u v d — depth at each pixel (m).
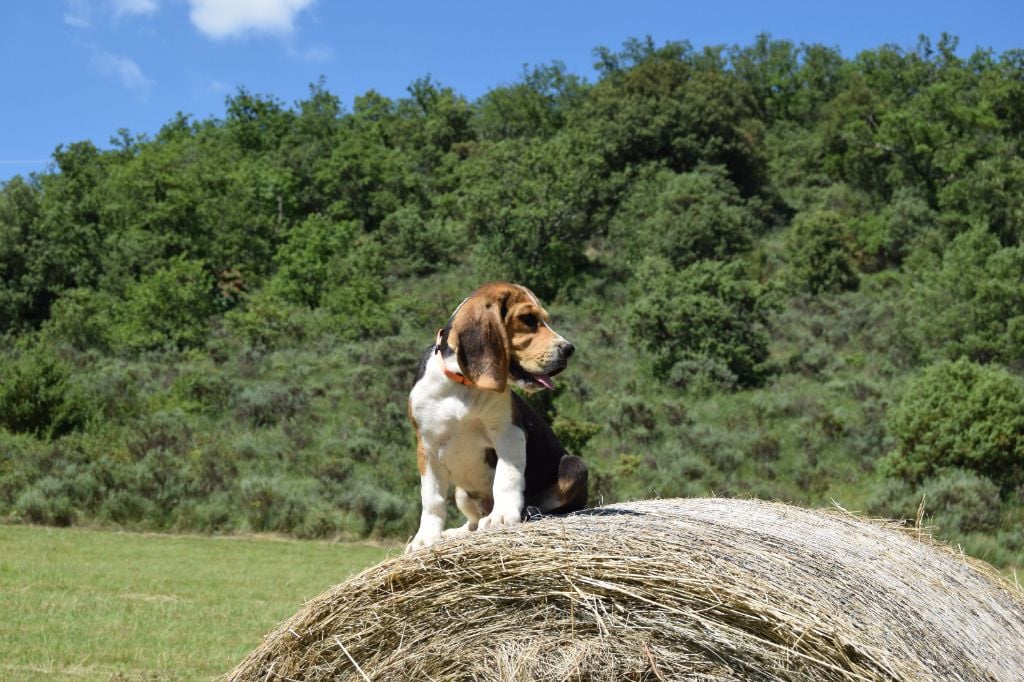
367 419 31.02
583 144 59.72
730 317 36.50
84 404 28.59
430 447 4.91
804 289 48.84
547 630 4.21
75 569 15.63
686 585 3.97
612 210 61.81
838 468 27.42
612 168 69.50
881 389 32.91
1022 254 36.66
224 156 68.12
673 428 30.62
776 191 68.50
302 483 25.25
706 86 71.69
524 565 4.23
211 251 55.41
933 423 24.36
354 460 27.62
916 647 4.00
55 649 9.30
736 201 63.00
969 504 22.02
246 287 54.25
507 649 4.27
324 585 15.38
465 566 4.35
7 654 9.02
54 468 24.30
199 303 43.41
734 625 3.90
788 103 90.75
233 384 33.84
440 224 60.34
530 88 91.69
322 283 50.62
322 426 30.61
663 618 4.00
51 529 21.45
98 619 11.12
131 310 42.56
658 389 35.03
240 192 59.62
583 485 5.38
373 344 40.75
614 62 95.38
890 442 27.70
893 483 23.64
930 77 77.00
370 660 4.54
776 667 3.81
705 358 35.31
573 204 55.44
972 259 37.81
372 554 20.06
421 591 4.44
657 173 64.56
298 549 20.45
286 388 32.94
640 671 4.00
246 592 14.20
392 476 26.16
